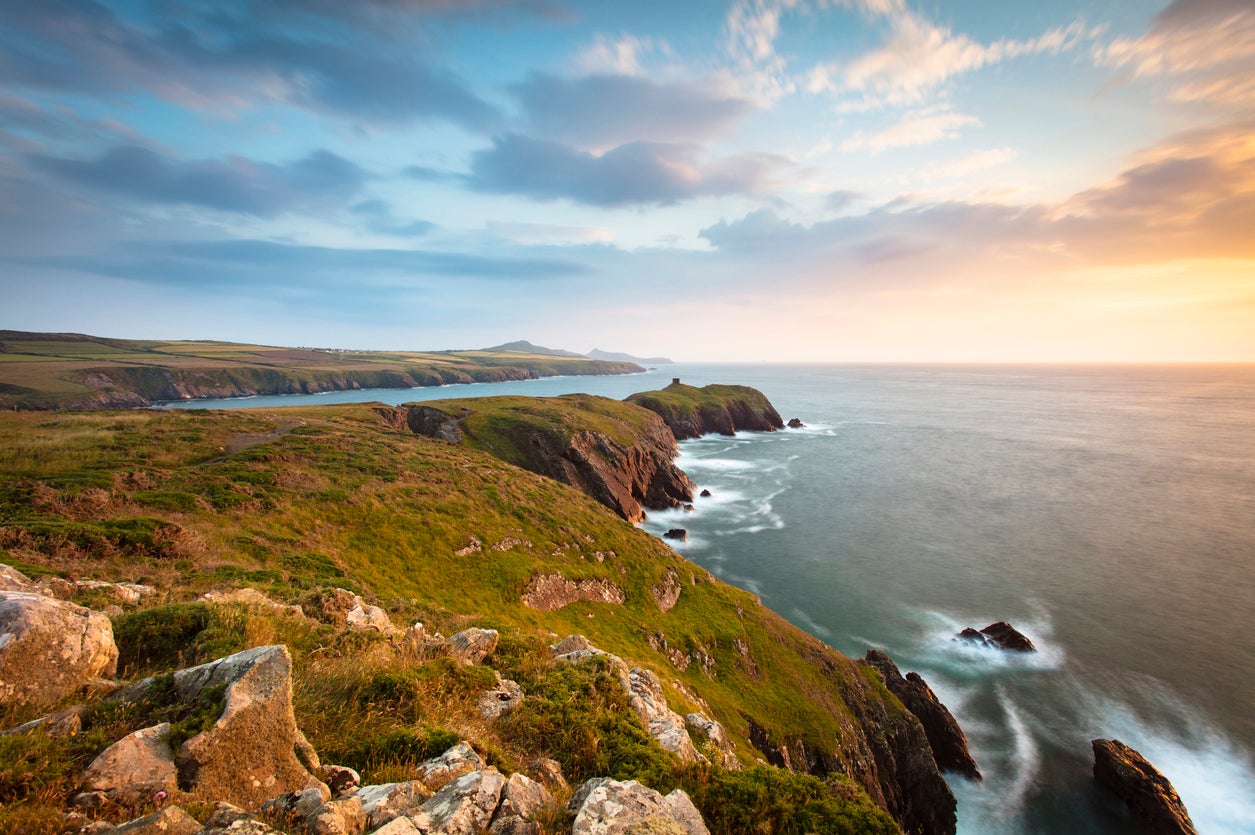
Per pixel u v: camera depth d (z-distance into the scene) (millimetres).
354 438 60875
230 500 34562
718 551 78375
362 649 14000
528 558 44719
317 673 11781
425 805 7723
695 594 53406
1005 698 46375
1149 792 35031
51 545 21422
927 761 39406
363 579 31719
